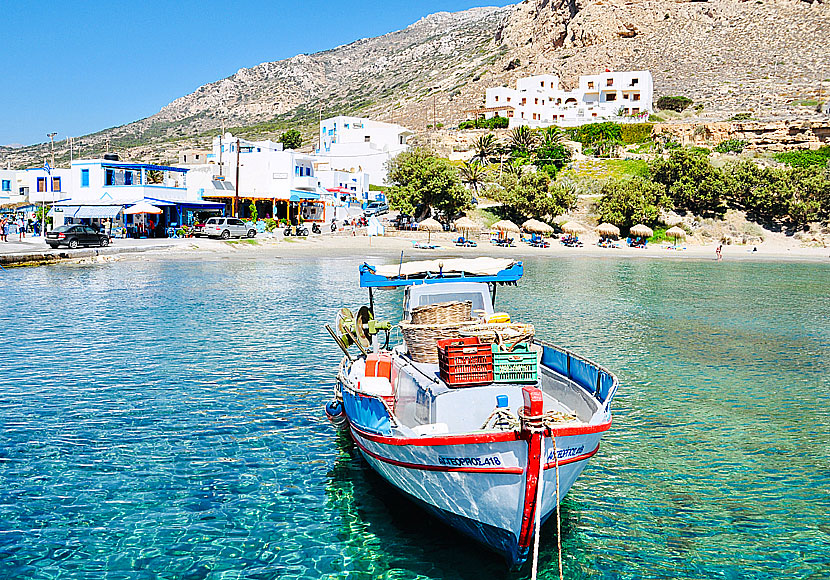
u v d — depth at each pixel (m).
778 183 81.44
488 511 9.12
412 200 81.25
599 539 10.27
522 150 109.62
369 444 10.99
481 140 104.06
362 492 11.68
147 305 29.81
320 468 12.62
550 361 13.80
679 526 10.69
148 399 16.38
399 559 9.59
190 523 10.48
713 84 164.12
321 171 96.50
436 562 9.55
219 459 12.91
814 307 33.00
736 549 10.02
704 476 12.55
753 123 113.62
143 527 10.34
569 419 9.56
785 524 10.77
